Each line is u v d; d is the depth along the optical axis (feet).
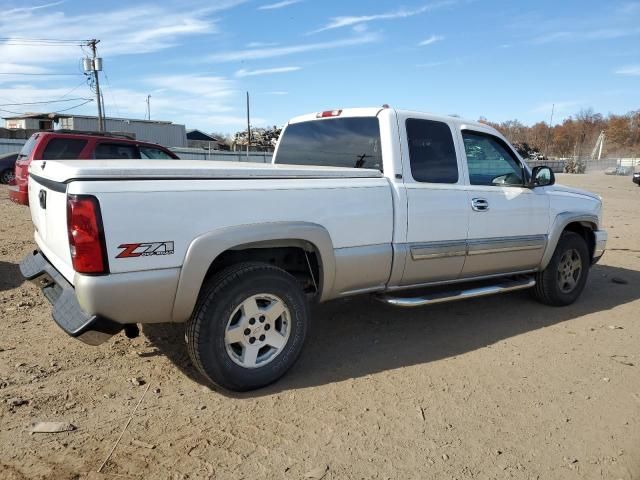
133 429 10.35
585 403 12.06
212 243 11.03
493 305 19.51
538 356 14.71
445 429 10.75
